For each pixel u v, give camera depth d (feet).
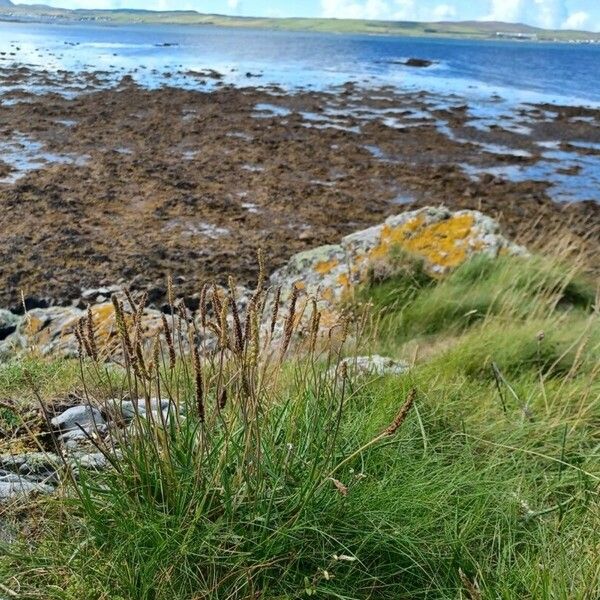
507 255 27.02
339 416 9.43
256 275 33.32
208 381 10.03
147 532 8.61
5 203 41.65
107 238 36.88
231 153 57.88
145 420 9.82
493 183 52.29
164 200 43.70
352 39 411.34
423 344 22.99
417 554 9.37
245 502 8.95
